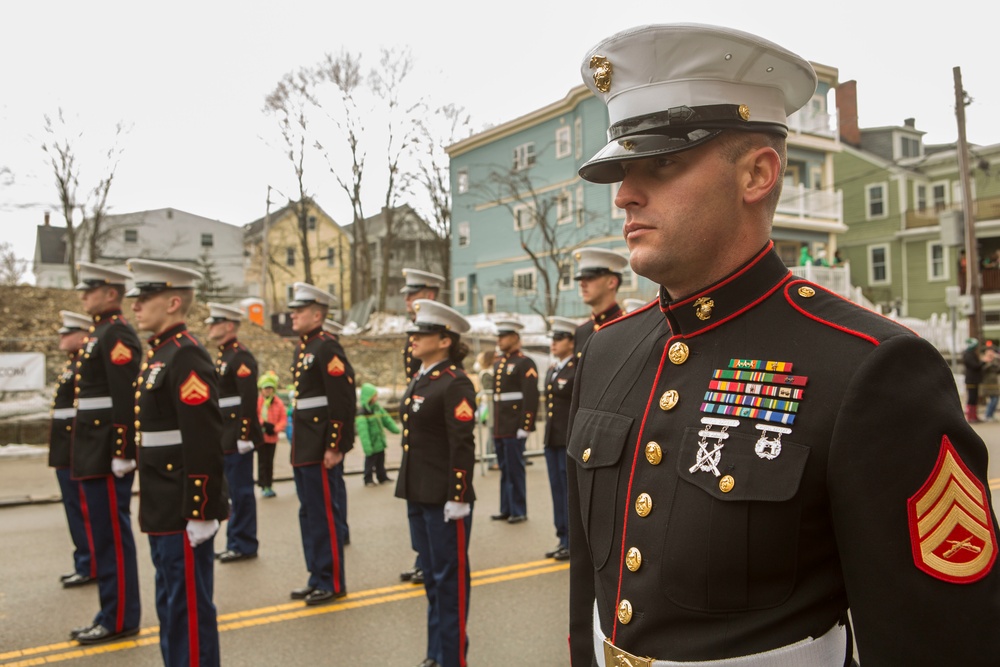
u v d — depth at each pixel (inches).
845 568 48.4
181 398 152.3
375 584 232.1
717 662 50.1
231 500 266.4
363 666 174.1
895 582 45.9
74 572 241.9
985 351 713.0
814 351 52.8
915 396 47.6
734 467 51.8
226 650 182.9
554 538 287.1
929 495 46.1
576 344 272.2
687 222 55.6
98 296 207.2
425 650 182.9
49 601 220.4
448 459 171.0
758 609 50.2
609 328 72.7
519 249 1131.9
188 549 152.3
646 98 56.2
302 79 1053.2
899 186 1201.4
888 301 1198.9
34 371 476.1
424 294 276.2
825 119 1013.2
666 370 60.5
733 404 54.2
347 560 256.2
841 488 48.0
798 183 1011.9
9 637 193.5
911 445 46.8
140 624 200.8
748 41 53.8
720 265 58.2
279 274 1640.0
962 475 46.6
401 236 1656.0
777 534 49.8
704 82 55.2
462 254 1244.5
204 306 908.0
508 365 325.4
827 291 57.1
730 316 57.9
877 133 1326.3
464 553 166.7
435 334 176.6
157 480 154.5
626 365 65.7
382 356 729.6
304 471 224.8
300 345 241.8
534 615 202.8
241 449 265.1
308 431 227.9
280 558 263.3
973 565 45.7
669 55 55.0
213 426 154.2
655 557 54.2
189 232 1362.0
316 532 219.1
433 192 1246.3
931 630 45.1
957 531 45.9
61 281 1641.2
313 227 1697.8
